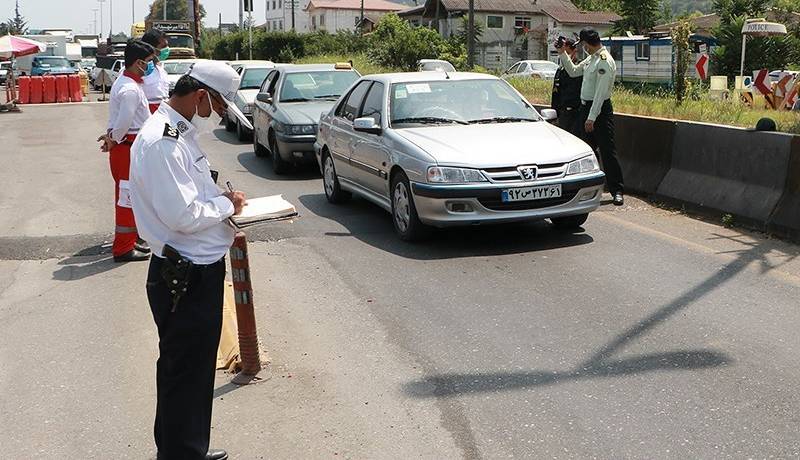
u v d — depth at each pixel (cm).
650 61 3322
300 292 654
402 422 427
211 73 344
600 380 470
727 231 820
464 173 736
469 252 759
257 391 471
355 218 929
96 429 435
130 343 559
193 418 354
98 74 4050
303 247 798
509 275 680
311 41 5569
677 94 1684
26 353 544
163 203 329
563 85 1080
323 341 545
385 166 828
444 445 401
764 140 812
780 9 3328
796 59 3111
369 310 604
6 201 1072
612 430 410
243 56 5569
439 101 877
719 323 554
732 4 3428
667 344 520
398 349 527
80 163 1423
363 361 509
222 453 393
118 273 732
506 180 739
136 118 745
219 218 342
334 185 1011
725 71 3122
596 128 968
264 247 802
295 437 415
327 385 476
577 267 698
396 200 816
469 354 514
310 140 1225
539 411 433
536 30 5738
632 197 1012
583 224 866
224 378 495
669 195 949
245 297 482
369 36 5069
